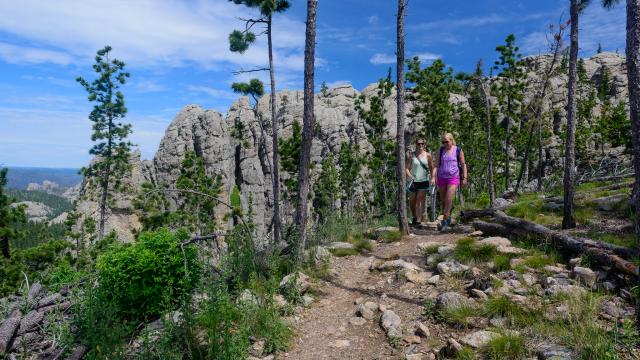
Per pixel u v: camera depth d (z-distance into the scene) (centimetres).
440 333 514
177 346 486
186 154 6775
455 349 448
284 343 516
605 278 570
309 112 830
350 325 575
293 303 639
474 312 533
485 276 653
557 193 1486
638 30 462
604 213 956
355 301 649
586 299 506
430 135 4009
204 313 516
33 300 670
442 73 3922
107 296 579
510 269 658
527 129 4572
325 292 693
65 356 514
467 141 4988
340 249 912
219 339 467
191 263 625
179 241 652
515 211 1073
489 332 472
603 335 412
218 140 9369
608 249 634
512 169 5494
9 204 3456
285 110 9656
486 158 5012
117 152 5569
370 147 8781
